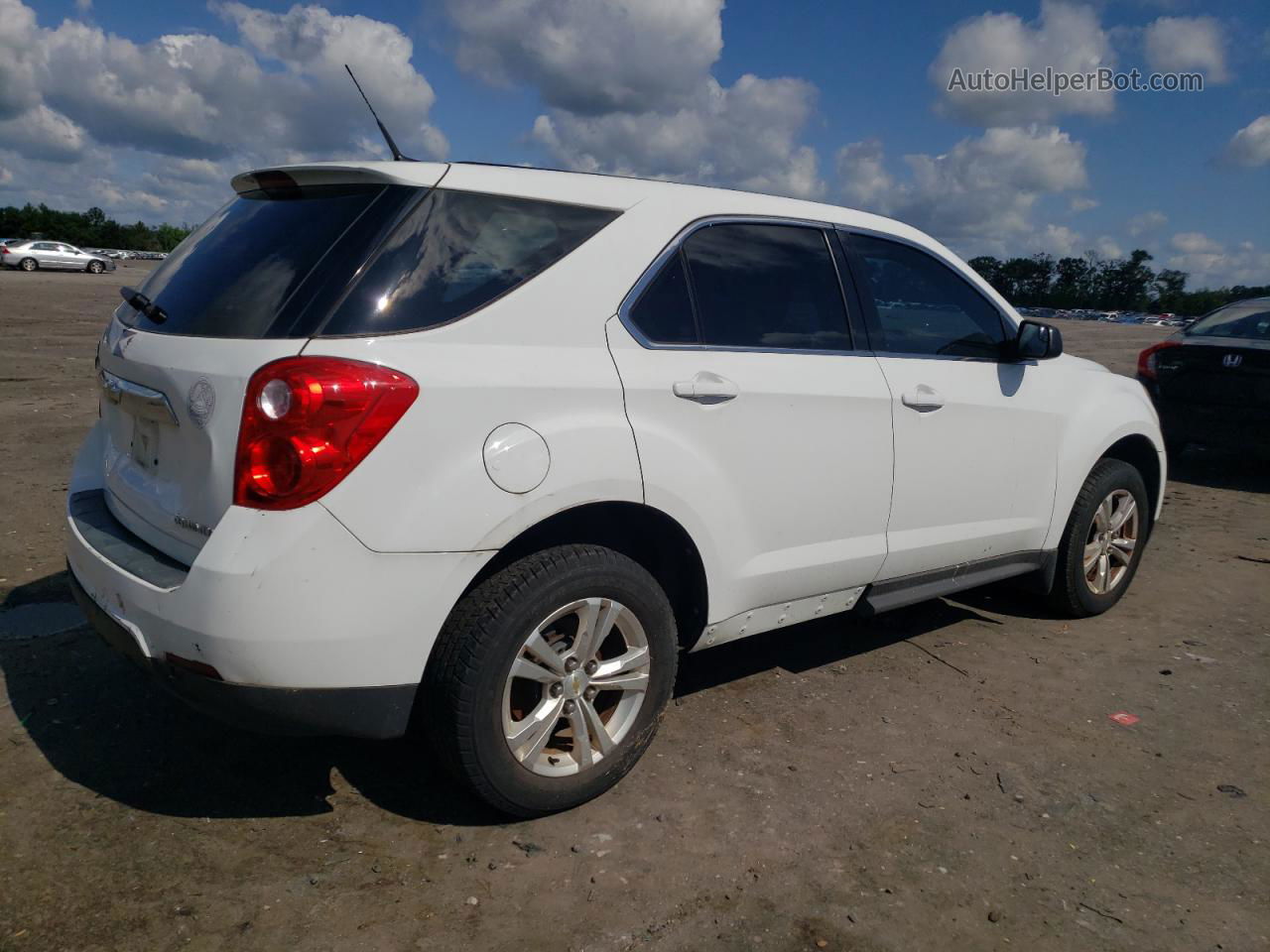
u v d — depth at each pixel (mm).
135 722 3322
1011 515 4285
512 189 2855
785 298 3453
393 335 2500
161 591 2473
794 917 2508
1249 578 5746
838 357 3537
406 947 2318
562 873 2635
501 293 2719
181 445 2600
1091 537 4852
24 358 13008
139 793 2906
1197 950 2465
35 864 2541
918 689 3971
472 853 2703
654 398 2922
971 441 3990
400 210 2633
